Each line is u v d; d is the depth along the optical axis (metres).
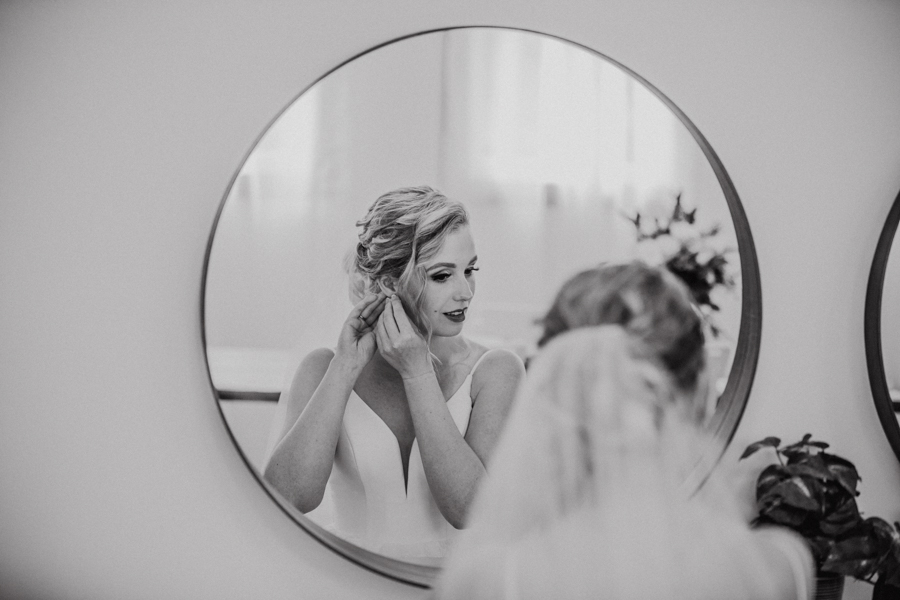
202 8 1.11
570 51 1.12
